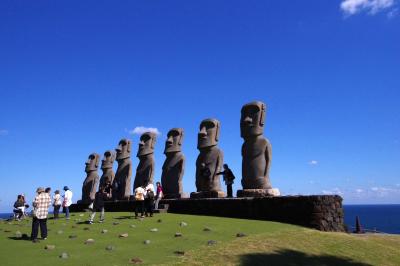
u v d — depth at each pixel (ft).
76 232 69.51
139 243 57.77
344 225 75.66
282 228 68.90
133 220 82.94
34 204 62.49
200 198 100.01
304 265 51.78
